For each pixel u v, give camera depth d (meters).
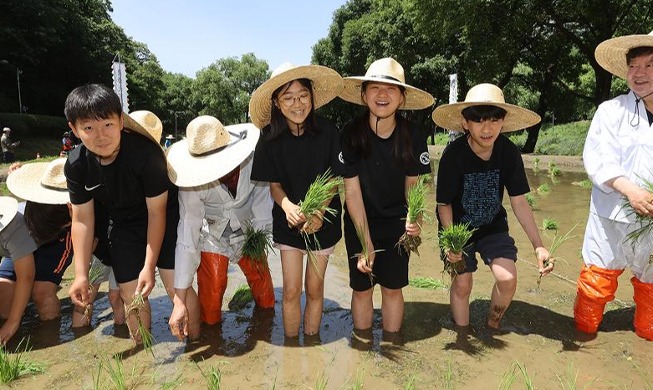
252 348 3.40
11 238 3.51
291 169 3.46
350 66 40.28
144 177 3.20
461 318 3.74
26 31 36.75
